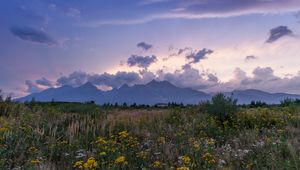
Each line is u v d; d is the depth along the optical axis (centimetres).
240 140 998
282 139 891
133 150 848
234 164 741
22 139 902
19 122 1115
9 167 707
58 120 1246
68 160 798
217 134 1105
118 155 764
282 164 662
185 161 686
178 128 1175
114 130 1178
